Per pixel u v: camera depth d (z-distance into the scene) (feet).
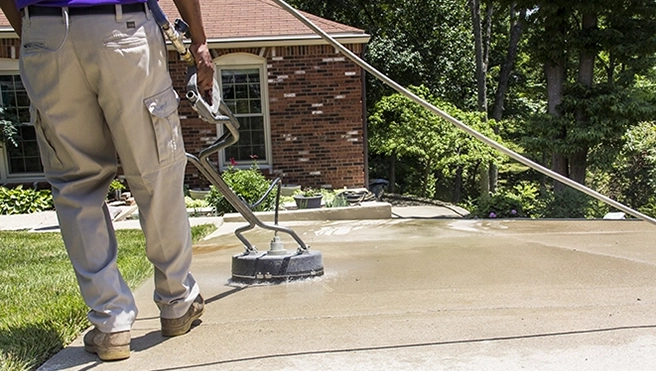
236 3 45.65
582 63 44.24
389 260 15.88
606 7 41.50
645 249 16.99
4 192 36.27
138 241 20.65
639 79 57.67
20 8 7.55
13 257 18.17
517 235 20.84
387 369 7.70
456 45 77.66
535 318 9.82
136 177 8.14
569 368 7.63
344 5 76.38
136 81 7.69
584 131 42.14
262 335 9.22
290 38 40.42
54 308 10.61
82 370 7.92
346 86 41.57
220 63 41.19
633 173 59.41
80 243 8.09
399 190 84.12
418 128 57.41
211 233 24.30
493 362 7.86
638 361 7.82
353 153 42.04
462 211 42.37
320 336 9.09
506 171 88.58
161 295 9.12
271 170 42.04
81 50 7.44
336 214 31.94
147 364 8.09
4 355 8.19
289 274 13.21
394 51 73.15
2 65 39.73
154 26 7.91
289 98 41.63
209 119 8.93
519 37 82.94
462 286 12.44
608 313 10.08
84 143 8.07
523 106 93.66
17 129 40.34
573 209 36.86
